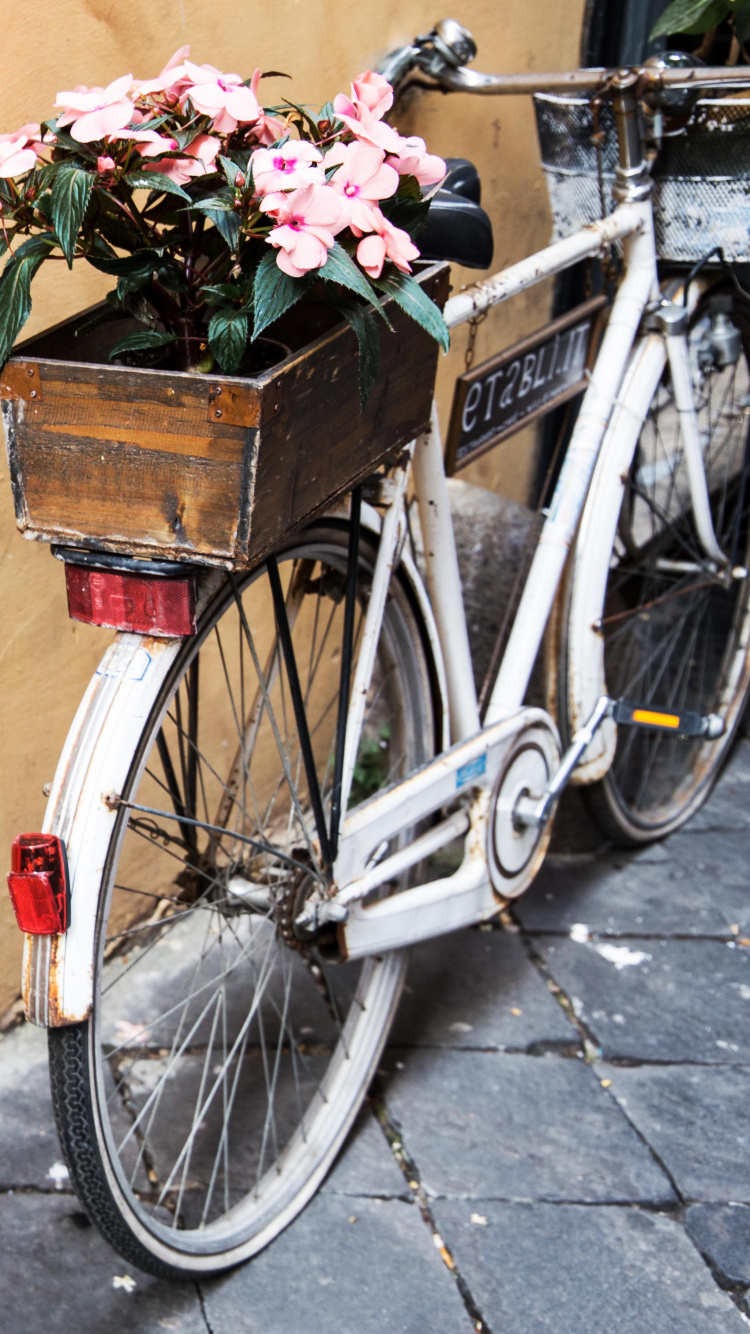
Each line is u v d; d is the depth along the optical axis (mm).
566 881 2303
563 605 1939
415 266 1356
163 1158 1681
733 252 1891
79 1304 1472
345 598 1552
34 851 1100
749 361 2336
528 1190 1658
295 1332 1451
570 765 1829
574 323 1834
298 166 1006
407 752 1697
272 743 2191
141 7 1596
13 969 1864
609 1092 1831
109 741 1145
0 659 1682
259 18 1780
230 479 1004
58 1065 1181
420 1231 1593
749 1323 1491
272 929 1557
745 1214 1638
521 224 2547
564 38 2545
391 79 1912
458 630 1677
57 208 956
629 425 1918
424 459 1528
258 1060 1852
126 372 997
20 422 1060
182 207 1077
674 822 2430
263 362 1158
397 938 1587
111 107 979
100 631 1830
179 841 1396
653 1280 1540
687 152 1840
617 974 2076
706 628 2994
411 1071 1847
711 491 2811
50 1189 1630
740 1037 1953
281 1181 1594
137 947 2047
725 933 2191
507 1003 1997
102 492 1059
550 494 2801
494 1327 1469
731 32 2734
